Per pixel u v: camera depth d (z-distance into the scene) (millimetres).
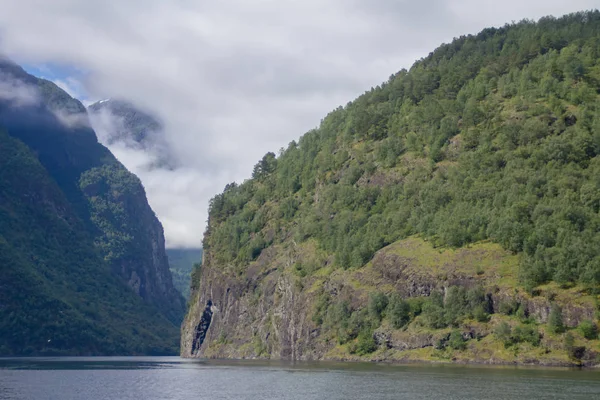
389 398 128125
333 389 146125
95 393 151375
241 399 136625
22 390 158125
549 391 131125
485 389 136375
